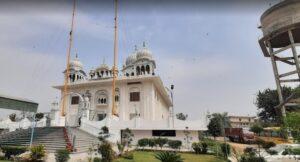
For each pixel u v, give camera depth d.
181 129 30.69
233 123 98.81
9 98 24.75
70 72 52.03
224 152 22.23
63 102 40.81
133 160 19.44
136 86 43.34
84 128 31.75
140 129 32.03
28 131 28.03
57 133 26.14
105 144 18.77
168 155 14.45
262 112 61.53
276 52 38.09
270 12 38.25
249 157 18.75
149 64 48.22
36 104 28.27
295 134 11.80
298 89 22.20
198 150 25.50
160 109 53.34
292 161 18.41
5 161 17.03
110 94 44.34
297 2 35.22
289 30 35.84
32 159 16.81
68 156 17.23
